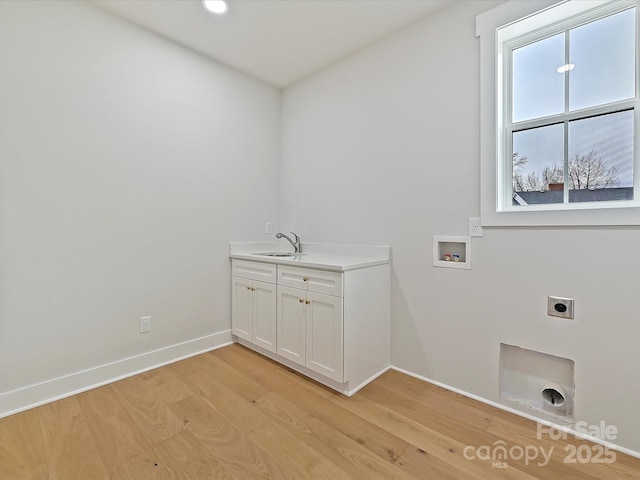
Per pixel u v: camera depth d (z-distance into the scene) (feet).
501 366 6.09
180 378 7.11
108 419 5.58
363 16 6.95
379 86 7.79
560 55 5.69
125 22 7.09
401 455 4.75
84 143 6.56
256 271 8.38
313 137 9.44
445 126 6.67
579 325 5.23
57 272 6.28
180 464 4.56
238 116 9.34
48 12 6.09
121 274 7.14
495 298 6.09
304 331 7.11
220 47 8.17
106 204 6.88
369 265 6.98
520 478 4.33
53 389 6.22
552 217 5.41
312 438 5.11
